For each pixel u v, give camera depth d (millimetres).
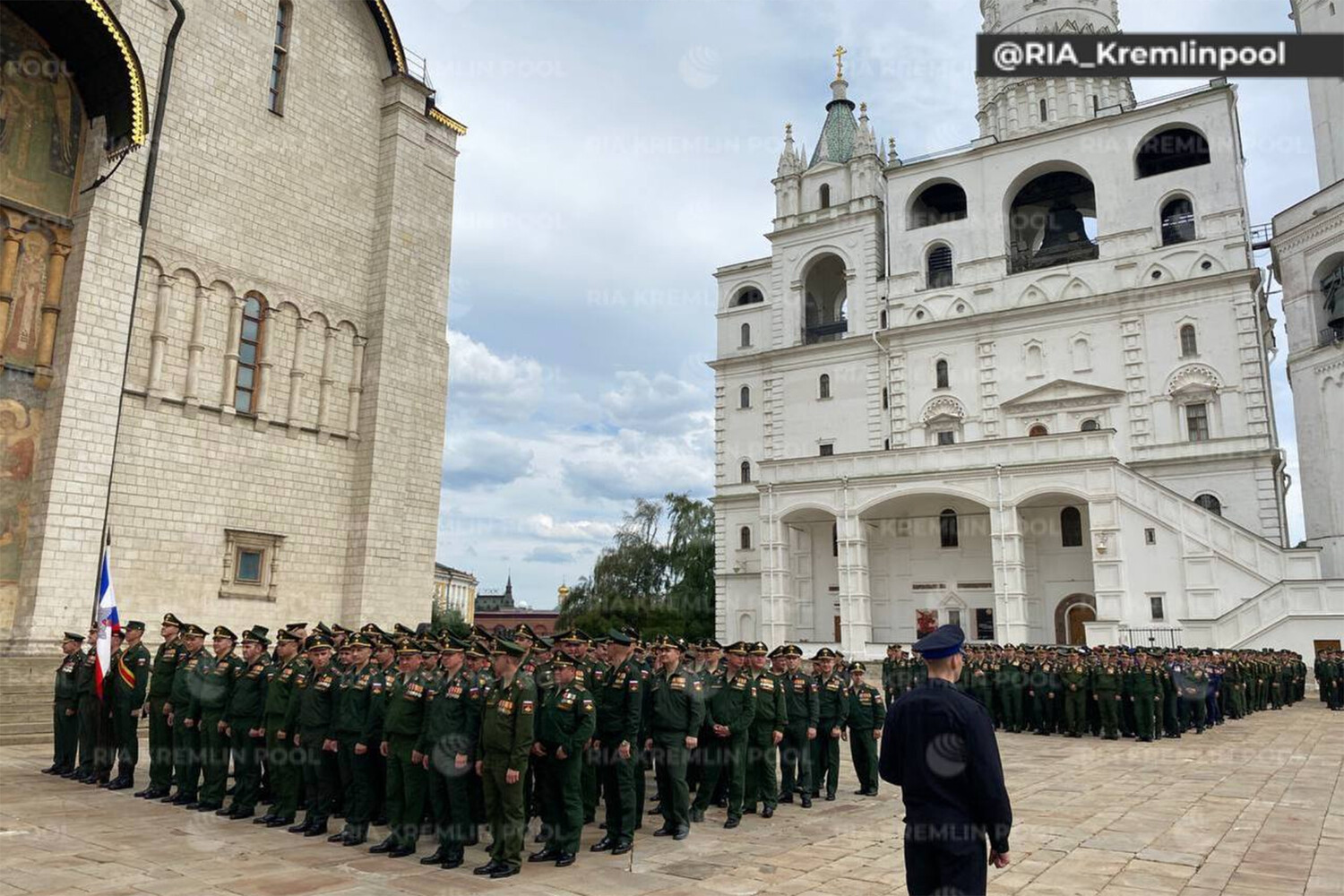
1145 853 10438
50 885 8562
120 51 20344
